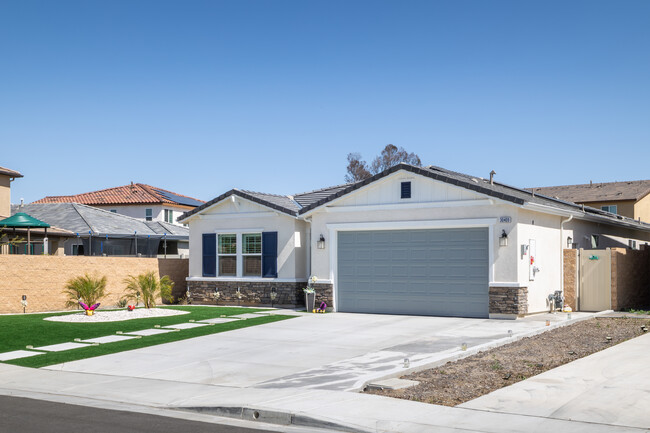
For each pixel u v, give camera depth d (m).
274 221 22.44
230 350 13.29
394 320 17.72
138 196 47.59
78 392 9.93
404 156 54.47
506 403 8.47
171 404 9.09
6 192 31.44
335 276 20.30
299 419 8.02
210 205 23.42
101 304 22.30
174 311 19.94
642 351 11.94
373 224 19.58
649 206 50.31
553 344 13.26
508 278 17.48
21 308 20.06
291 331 15.86
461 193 18.25
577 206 27.00
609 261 19.45
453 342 13.72
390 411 8.22
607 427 7.33
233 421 8.27
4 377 11.03
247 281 22.86
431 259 18.86
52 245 31.62
